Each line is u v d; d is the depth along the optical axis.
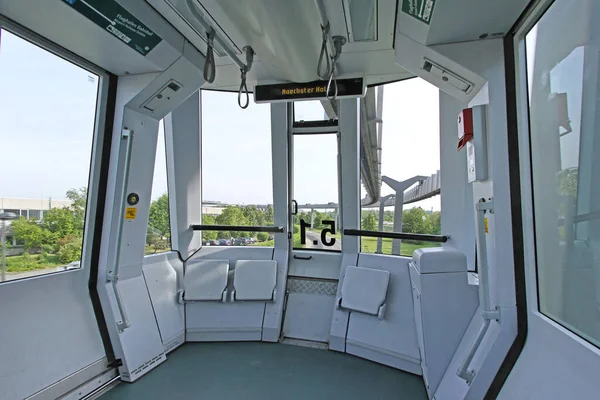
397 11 1.96
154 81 2.67
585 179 1.25
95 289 2.79
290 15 2.00
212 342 3.68
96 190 2.75
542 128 1.59
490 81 1.89
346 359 3.29
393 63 2.89
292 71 2.86
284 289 3.98
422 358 2.66
